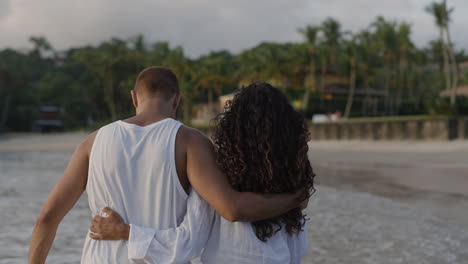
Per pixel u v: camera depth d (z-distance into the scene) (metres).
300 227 1.70
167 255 1.51
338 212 5.99
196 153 1.57
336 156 22.61
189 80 69.62
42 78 109.06
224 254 1.59
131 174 1.54
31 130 89.56
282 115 1.55
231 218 1.52
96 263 1.54
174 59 59.62
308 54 53.88
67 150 39.19
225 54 97.81
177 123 1.61
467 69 65.12
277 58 53.56
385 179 11.59
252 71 54.31
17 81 89.75
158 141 1.56
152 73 1.69
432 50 67.75
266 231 1.60
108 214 1.53
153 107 1.66
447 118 26.23
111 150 1.54
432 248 3.92
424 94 73.88
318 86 56.22
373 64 59.22
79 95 99.25
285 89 51.91
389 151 25.42
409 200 7.54
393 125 29.55
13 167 16.83
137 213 1.55
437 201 7.41
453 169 14.29
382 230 4.73
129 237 1.50
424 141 27.34
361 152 25.52
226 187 1.54
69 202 1.62
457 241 4.20
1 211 6.09
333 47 55.16
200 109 67.25
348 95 56.78
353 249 3.88
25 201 7.16
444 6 38.72
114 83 67.38
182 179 1.59
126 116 57.81
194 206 1.57
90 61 66.12
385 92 58.94
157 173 1.54
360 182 10.86
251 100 1.56
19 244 4.10
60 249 3.89
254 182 1.54
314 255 3.69
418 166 16.06
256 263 1.57
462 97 29.83
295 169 1.56
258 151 1.52
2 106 86.94
